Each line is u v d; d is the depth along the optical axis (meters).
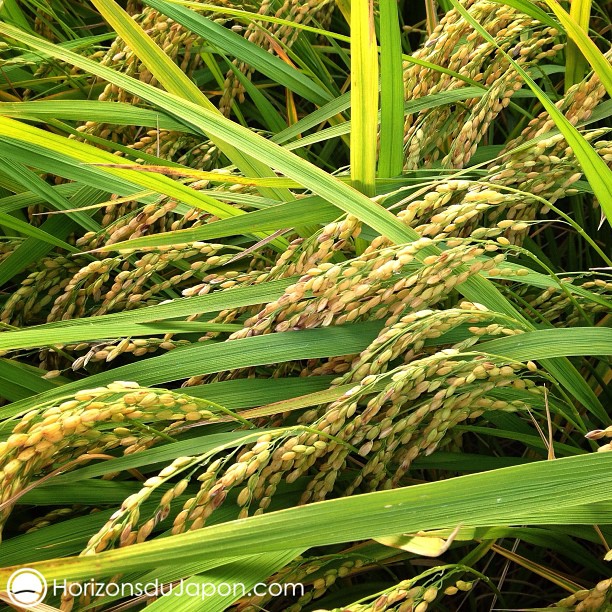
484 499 0.66
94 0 0.75
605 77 0.74
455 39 0.83
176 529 0.68
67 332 0.73
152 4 0.84
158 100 0.75
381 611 0.67
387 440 0.73
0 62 0.88
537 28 0.87
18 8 0.92
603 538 0.72
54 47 0.75
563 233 0.93
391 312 0.76
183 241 0.75
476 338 0.73
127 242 0.74
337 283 0.72
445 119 0.85
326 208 0.76
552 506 0.66
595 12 0.98
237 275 0.78
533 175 0.77
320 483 0.73
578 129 0.81
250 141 0.74
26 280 0.82
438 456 0.77
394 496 0.66
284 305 0.72
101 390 0.69
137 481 0.76
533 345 0.73
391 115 0.78
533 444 0.76
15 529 0.77
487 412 0.79
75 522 0.72
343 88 0.96
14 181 0.85
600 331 0.74
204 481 0.68
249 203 0.79
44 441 0.68
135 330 0.75
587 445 0.82
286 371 0.79
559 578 0.73
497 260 0.73
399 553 0.75
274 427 0.76
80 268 0.83
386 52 0.76
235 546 0.65
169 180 0.75
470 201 0.73
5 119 0.71
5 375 0.76
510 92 0.80
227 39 0.87
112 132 0.88
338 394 0.73
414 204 0.74
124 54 0.86
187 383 0.77
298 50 0.94
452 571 0.68
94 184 0.81
